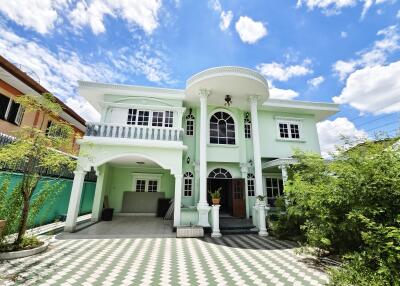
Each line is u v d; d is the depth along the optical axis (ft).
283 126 45.21
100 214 36.91
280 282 13.32
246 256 19.02
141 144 29.58
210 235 27.78
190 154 40.06
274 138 43.68
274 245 23.18
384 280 9.73
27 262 15.64
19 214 19.03
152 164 40.27
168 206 42.14
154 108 36.73
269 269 15.70
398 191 11.44
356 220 13.28
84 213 42.60
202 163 31.76
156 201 43.42
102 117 35.09
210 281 13.35
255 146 34.42
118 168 43.39
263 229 28.73
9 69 28.07
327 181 18.47
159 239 25.00
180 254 19.25
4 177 23.71
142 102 36.99
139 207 42.68
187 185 38.65
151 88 37.06
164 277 13.84
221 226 30.27
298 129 45.62
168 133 31.35
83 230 28.45
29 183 19.53
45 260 16.28
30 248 17.95
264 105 42.32
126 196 42.80
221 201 47.14
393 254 9.88
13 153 17.93
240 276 14.28
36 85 32.68
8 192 23.86
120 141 29.19
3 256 15.90
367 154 14.12
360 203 13.21
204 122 33.50
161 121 36.81
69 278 13.15
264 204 30.78
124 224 33.55
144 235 26.68
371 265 10.95
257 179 32.99
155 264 16.35
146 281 13.12
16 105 32.58
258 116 44.50
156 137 30.86
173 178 44.57
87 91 35.63
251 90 35.50
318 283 13.16
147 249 20.63
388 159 12.52
